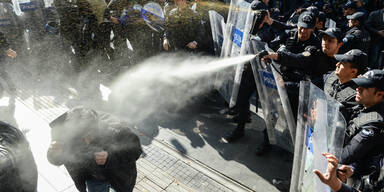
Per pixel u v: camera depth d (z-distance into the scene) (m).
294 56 2.90
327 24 4.57
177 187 3.21
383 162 1.89
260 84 3.34
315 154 1.90
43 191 3.08
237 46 3.74
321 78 2.98
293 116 3.16
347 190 1.70
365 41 3.99
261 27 3.64
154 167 3.53
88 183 2.25
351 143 2.01
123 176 2.21
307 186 2.11
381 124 1.91
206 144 4.01
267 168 3.57
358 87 2.06
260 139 4.14
